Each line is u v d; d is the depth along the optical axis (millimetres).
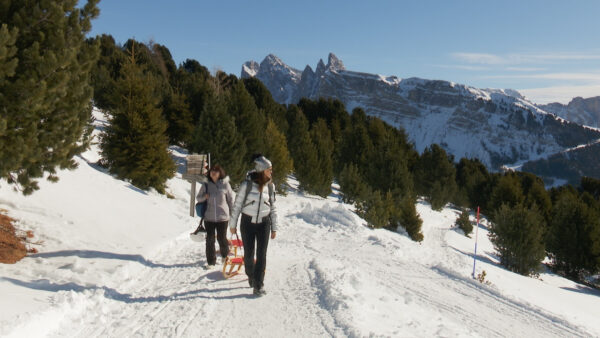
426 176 48906
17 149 5316
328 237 12922
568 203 28406
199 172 11828
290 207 20500
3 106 5215
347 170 30609
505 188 43656
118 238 7559
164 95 30656
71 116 6199
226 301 4922
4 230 6336
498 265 22344
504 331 6516
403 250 12547
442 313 6793
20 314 3578
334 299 4965
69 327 3889
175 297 4980
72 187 9844
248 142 25625
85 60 6258
